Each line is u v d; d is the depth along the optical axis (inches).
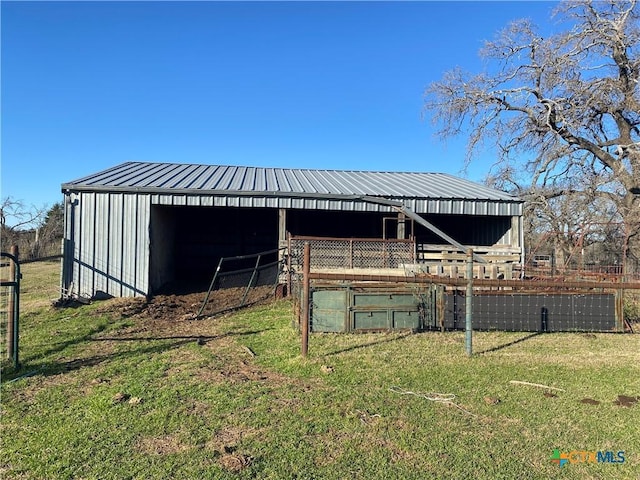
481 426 158.6
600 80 824.9
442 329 316.5
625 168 802.8
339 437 149.3
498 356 249.0
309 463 133.0
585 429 157.0
